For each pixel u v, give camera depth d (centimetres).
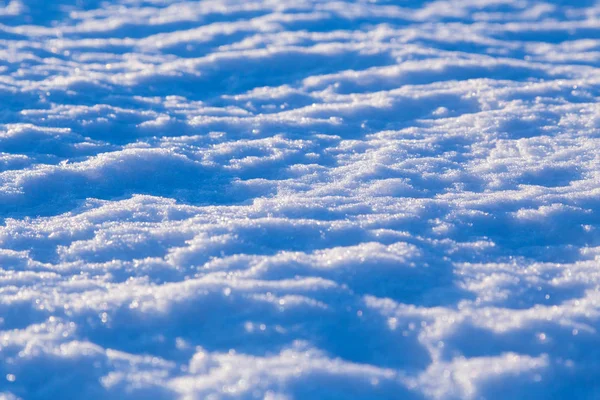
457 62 509
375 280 206
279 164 323
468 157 331
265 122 385
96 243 234
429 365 170
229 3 775
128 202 274
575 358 172
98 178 298
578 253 233
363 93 465
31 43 580
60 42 596
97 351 172
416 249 223
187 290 195
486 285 206
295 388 158
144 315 188
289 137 366
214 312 188
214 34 631
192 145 350
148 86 468
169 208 264
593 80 464
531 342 177
